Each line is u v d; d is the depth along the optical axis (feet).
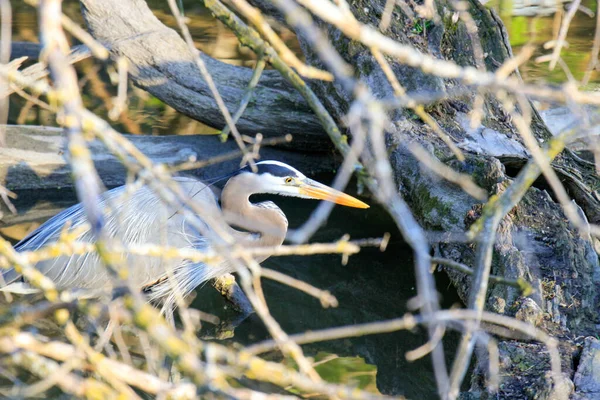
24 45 58.18
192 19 66.90
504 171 34.53
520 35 60.59
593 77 54.29
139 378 14.33
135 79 45.32
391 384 29.99
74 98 12.00
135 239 32.83
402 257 39.70
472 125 19.75
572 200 33.88
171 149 46.42
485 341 19.43
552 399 23.03
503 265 30.04
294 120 45.19
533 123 40.06
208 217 14.65
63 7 67.46
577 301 29.30
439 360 15.31
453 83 39.11
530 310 27.32
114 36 44.57
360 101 12.64
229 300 35.63
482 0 54.80
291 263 39.55
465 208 33.94
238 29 16.17
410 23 40.04
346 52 39.11
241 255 14.46
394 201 13.56
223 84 45.29
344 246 15.28
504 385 24.73
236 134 15.89
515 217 33.09
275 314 35.06
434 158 34.27
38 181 44.75
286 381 14.08
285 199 46.73
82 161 11.87
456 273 33.83
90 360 14.69
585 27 63.62
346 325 34.19
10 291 32.24
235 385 28.43
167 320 34.63
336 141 15.60
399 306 35.65
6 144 44.37
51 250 15.16
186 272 34.27
